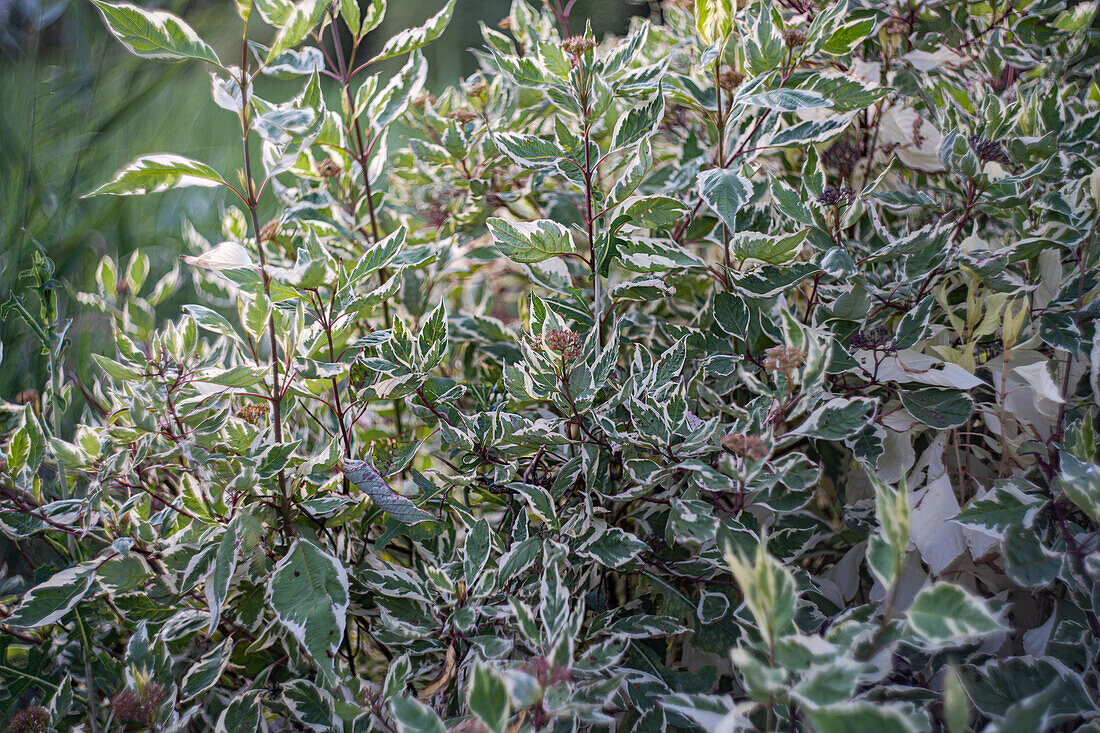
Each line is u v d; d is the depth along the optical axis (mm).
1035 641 882
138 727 909
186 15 2162
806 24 1042
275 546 932
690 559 939
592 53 916
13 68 1493
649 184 1156
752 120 1059
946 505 902
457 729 797
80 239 1447
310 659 920
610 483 969
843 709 639
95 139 1637
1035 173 903
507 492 983
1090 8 1081
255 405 946
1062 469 820
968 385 900
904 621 717
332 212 1155
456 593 886
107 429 921
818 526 975
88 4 1763
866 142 1082
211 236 1688
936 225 953
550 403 1039
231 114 2217
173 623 919
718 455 921
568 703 753
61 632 987
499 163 1193
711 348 976
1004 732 656
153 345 976
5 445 1002
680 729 922
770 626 687
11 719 895
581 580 927
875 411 945
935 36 1080
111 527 1002
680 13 1225
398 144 1587
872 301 955
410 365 937
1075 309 926
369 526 981
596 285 954
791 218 938
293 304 944
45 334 995
